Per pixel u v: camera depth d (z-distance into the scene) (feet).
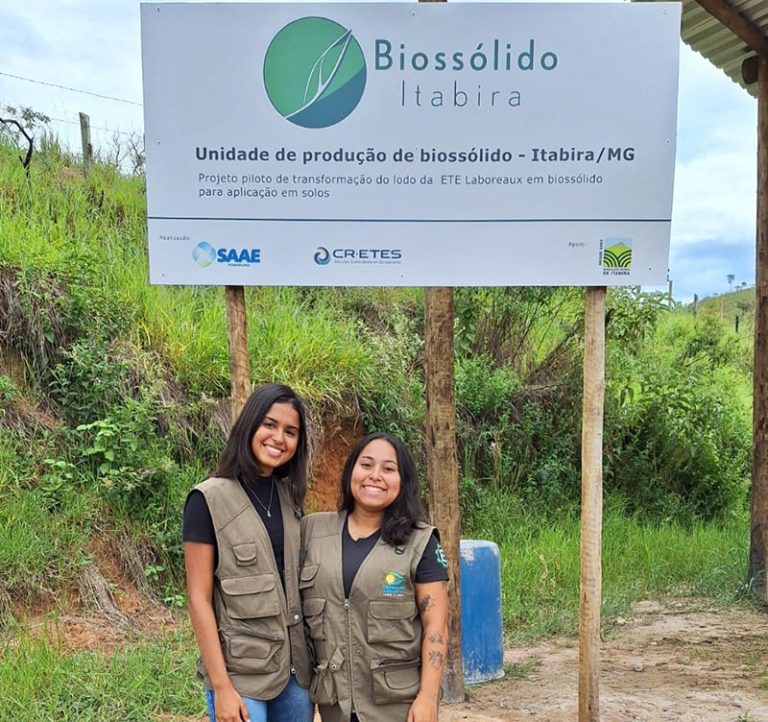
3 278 21.24
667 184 11.18
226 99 10.84
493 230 11.15
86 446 19.81
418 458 26.35
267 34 10.78
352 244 11.09
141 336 22.93
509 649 18.08
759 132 21.25
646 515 31.01
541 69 11.00
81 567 17.66
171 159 10.87
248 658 7.91
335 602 8.14
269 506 8.43
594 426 11.57
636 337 34.01
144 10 10.68
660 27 10.97
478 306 32.35
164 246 10.94
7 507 17.71
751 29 20.20
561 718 13.66
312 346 25.31
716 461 32.76
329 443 24.99
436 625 8.10
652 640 18.31
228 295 11.41
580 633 11.75
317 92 10.88
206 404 22.31
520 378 32.30
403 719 8.07
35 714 12.21
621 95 11.06
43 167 31.30
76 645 15.64
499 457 28.63
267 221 11.02
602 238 11.21
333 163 10.98
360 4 10.81
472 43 10.93
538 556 23.02
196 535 7.99
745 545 25.61
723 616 20.22
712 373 42.27
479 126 11.03
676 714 13.61
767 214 21.29
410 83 10.94
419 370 29.30
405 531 8.20
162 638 16.53
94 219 28.50
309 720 8.45
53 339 20.95
